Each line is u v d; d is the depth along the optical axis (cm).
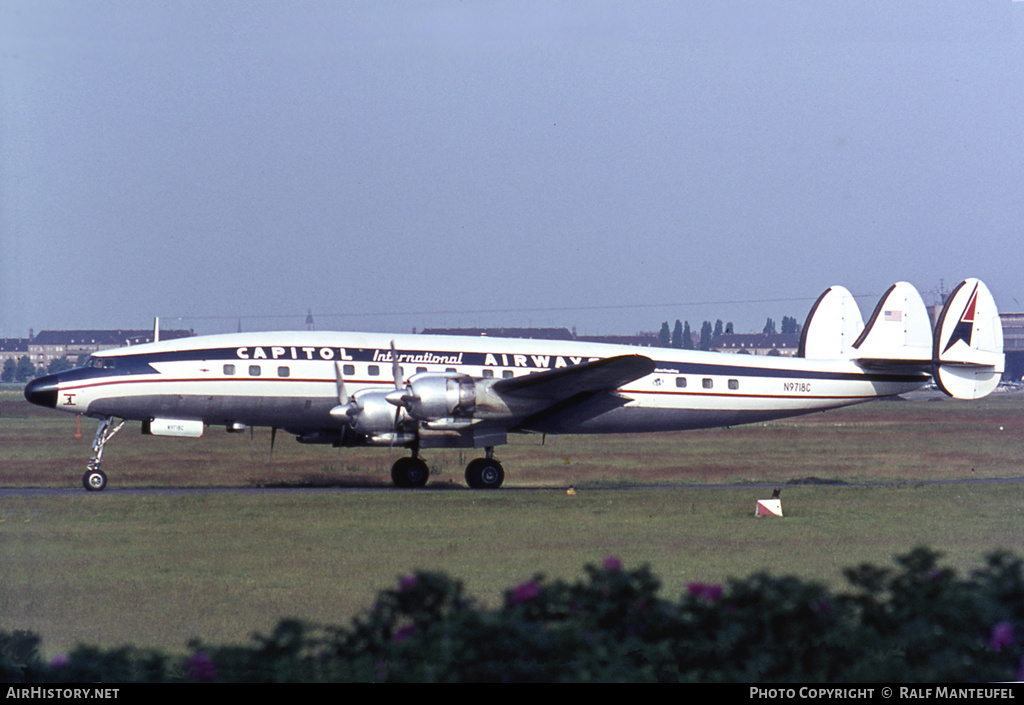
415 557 6103
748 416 12000
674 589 5066
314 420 10719
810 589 3067
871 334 12581
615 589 3106
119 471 12606
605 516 8069
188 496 9106
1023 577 3145
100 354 10306
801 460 15162
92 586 5144
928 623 3016
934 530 7388
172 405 10294
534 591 3108
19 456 14925
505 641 2888
